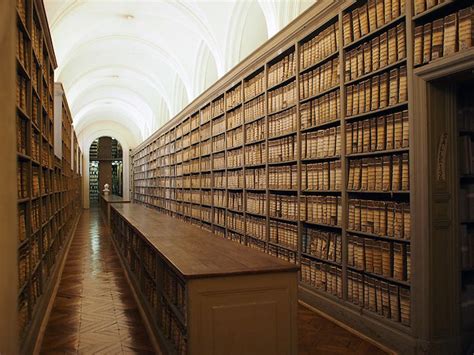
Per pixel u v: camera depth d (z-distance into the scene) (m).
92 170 32.78
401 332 3.73
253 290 2.79
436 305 3.49
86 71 14.80
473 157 3.82
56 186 7.56
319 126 5.21
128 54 13.84
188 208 11.82
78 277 7.32
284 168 6.02
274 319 2.83
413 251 3.57
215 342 2.71
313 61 5.33
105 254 9.73
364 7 4.34
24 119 4.01
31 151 4.09
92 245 11.20
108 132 27.09
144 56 14.07
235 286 2.76
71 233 13.12
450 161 3.58
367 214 4.28
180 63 12.28
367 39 4.41
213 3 8.99
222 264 3.01
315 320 4.72
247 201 7.41
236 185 7.97
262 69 7.05
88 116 24.80
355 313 4.36
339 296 4.72
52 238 6.59
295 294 2.88
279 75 6.22
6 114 2.87
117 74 16.38
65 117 11.92
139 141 26.19
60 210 8.56
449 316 3.54
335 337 4.20
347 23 4.59
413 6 3.64
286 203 5.96
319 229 5.45
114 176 34.34
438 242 3.51
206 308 2.71
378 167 4.14
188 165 12.01
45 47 5.66
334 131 4.89
